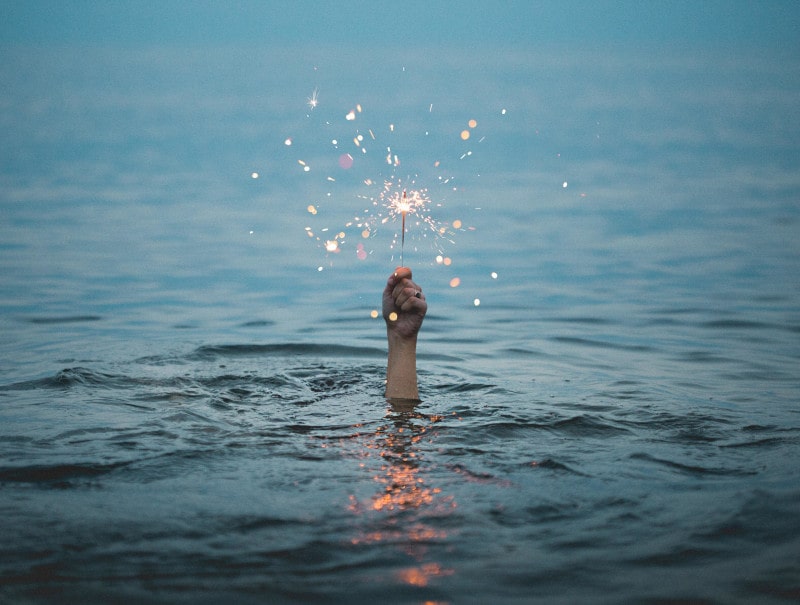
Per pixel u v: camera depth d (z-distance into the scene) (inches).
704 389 250.7
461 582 126.5
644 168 1077.8
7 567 129.5
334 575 128.3
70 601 120.3
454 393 237.9
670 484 165.5
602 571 130.1
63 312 381.1
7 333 335.6
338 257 552.7
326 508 152.0
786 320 366.6
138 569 129.5
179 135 1486.2
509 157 1230.9
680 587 125.0
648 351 311.0
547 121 1863.9
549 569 130.5
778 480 166.4
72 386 236.7
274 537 140.3
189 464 173.8
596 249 579.2
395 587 125.0
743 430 203.5
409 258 554.6
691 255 545.6
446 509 152.1
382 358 290.7
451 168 1102.4
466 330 352.2
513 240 621.6
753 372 276.2
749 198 804.0
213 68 5315.0
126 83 3523.6
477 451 183.8
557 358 297.6
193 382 243.6
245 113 2049.7
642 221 693.3
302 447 185.2
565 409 219.5
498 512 151.1
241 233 636.1
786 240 589.3
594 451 186.1
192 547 136.6
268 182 945.5
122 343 313.3
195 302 412.8
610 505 154.6
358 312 392.8
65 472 168.6
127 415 208.1
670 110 2150.6
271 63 6284.5
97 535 140.3
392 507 152.8
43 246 559.2
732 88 3159.5
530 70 5128.0
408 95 2832.2
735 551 136.1
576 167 1103.0
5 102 2271.2
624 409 221.3
